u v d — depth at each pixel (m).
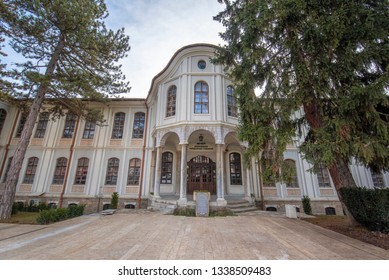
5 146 14.61
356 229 5.71
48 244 4.60
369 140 4.59
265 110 5.97
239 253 4.04
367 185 13.20
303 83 5.49
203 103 11.40
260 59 6.14
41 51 9.43
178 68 12.51
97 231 5.86
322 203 13.12
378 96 4.20
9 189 8.50
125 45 10.43
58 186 13.93
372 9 4.83
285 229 6.22
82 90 9.70
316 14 5.11
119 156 14.77
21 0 8.15
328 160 4.71
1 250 4.18
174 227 6.40
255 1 5.86
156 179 11.54
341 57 4.98
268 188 13.75
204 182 13.80
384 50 4.56
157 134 12.10
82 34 8.70
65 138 15.09
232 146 14.53
